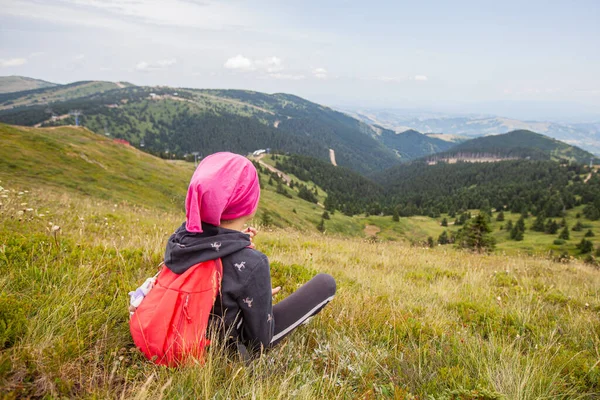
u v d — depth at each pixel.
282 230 12.24
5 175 38.81
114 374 1.98
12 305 2.27
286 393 1.94
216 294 1.83
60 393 1.75
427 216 196.25
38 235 4.13
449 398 2.10
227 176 1.79
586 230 136.75
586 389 2.49
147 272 3.63
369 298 4.00
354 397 2.07
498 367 2.46
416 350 2.69
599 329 3.66
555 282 6.76
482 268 8.07
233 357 2.12
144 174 63.66
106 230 6.21
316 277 2.56
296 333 2.80
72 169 51.16
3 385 1.69
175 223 10.24
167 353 1.86
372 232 142.50
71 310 2.39
